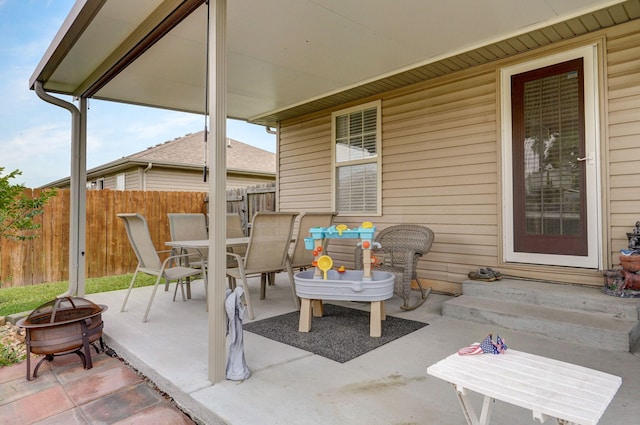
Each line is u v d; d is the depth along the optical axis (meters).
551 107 3.74
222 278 2.32
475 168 4.29
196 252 4.85
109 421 2.05
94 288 5.46
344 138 5.73
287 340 2.97
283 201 6.74
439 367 1.47
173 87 4.82
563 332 2.88
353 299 3.07
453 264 4.46
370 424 1.80
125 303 3.94
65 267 6.17
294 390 2.14
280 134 6.81
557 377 1.36
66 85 4.48
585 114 3.54
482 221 4.22
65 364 2.85
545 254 3.78
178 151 11.84
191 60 3.96
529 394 1.23
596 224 3.47
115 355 3.03
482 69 4.22
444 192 4.55
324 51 3.87
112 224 6.71
